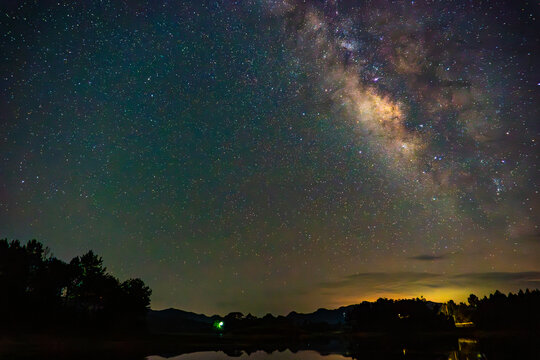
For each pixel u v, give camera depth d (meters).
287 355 26.67
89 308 35.78
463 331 50.25
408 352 26.53
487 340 36.91
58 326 30.83
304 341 42.19
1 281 29.67
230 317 58.25
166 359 24.12
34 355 23.11
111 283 37.00
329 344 36.50
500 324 51.03
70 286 34.97
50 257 33.56
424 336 45.53
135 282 40.59
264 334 51.44
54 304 32.59
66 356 23.33
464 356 23.56
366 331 54.53
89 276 35.75
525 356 23.17
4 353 23.16
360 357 24.20
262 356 26.28
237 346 35.84
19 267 30.52
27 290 31.59
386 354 25.50
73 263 35.06
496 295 57.44
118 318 36.47
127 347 31.11
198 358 25.16
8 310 28.78
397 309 57.75
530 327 47.47
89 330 32.81
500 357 22.67
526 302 52.47
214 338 45.22
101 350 28.03
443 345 32.16
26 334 27.84
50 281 32.47
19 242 31.78
